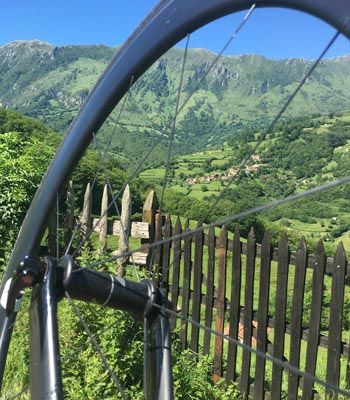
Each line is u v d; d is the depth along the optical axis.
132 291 1.85
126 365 3.85
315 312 4.04
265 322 4.40
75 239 6.49
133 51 1.81
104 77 1.94
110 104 1.96
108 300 1.84
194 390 4.24
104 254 5.62
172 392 1.70
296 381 4.20
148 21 1.75
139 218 6.66
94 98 1.99
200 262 5.08
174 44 1.70
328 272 3.96
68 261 1.84
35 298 1.83
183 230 5.33
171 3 1.66
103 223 6.25
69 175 2.20
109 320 3.98
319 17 1.17
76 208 6.89
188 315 5.46
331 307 3.96
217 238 4.91
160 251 5.75
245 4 1.42
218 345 4.87
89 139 2.09
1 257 6.67
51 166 2.22
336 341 3.92
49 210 2.26
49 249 6.97
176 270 5.41
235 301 4.68
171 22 1.66
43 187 2.26
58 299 1.85
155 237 5.86
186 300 5.28
